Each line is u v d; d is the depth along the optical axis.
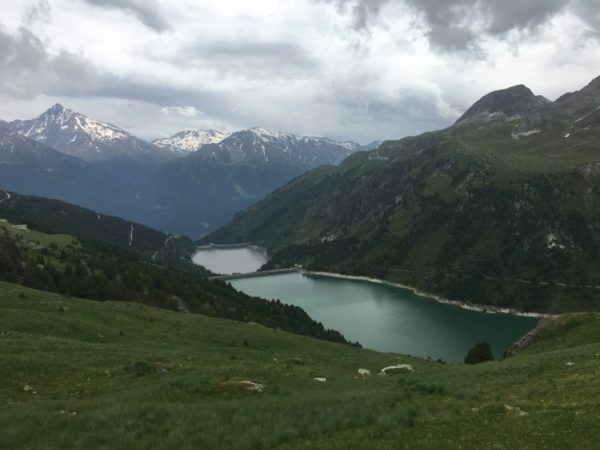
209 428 23.70
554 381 35.50
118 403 29.14
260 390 35.06
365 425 24.94
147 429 23.77
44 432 22.84
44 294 77.25
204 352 60.25
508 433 22.09
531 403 28.41
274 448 21.70
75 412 27.55
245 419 25.33
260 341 78.38
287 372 48.88
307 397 32.94
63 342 50.03
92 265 156.25
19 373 37.03
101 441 21.80
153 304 130.88
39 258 140.25
